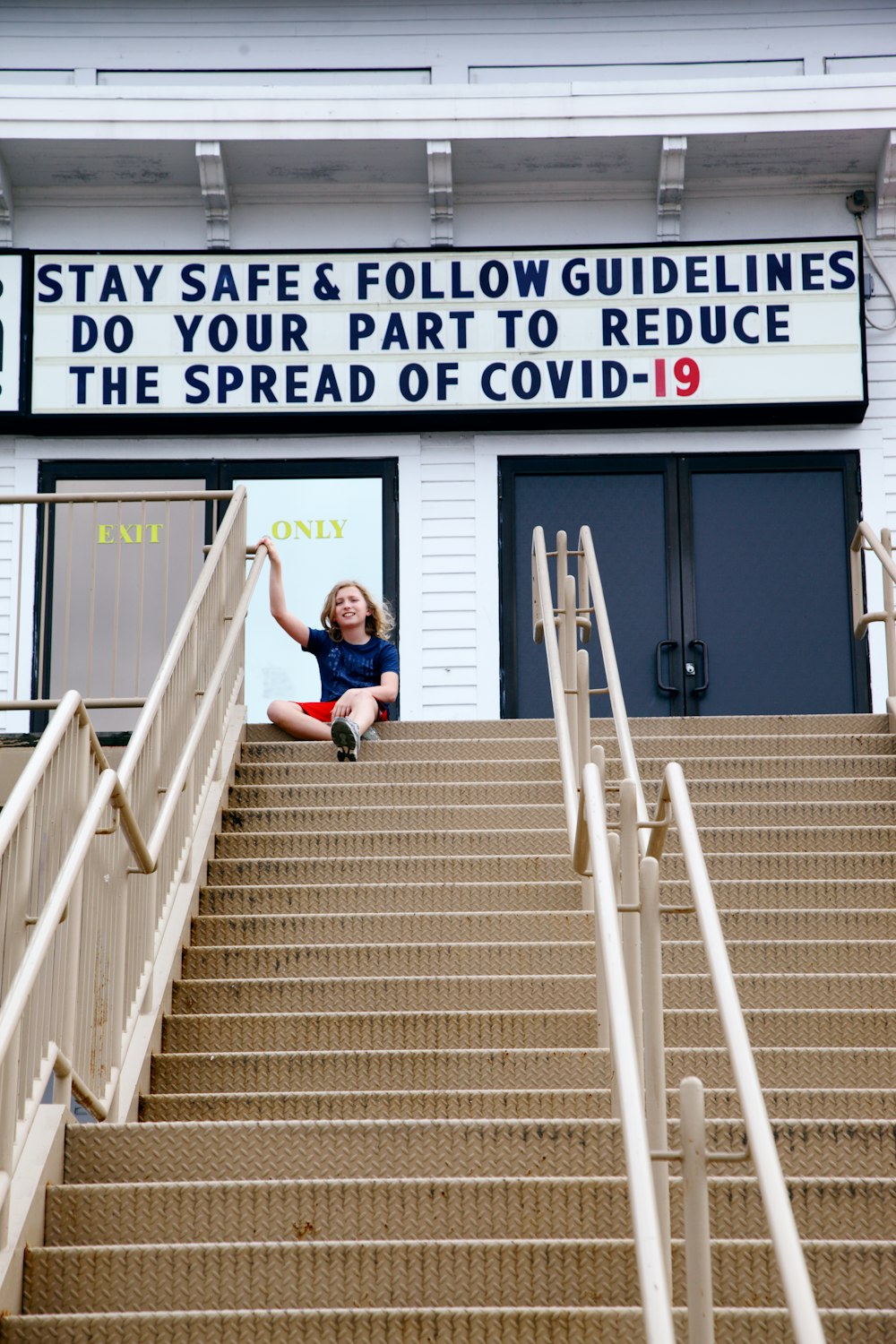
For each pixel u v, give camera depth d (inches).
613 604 392.8
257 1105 185.9
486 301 398.3
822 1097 181.0
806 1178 154.6
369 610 320.2
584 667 241.1
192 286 398.6
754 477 397.4
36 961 137.1
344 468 400.5
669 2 421.1
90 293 397.4
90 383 394.0
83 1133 163.0
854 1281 142.7
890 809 268.8
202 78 418.0
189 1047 206.8
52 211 407.2
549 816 271.7
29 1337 134.6
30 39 418.0
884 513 393.7
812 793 277.4
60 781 165.2
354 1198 153.8
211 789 267.4
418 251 399.9
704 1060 192.1
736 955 224.8
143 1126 164.1
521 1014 206.8
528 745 299.0
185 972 227.3
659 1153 120.3
